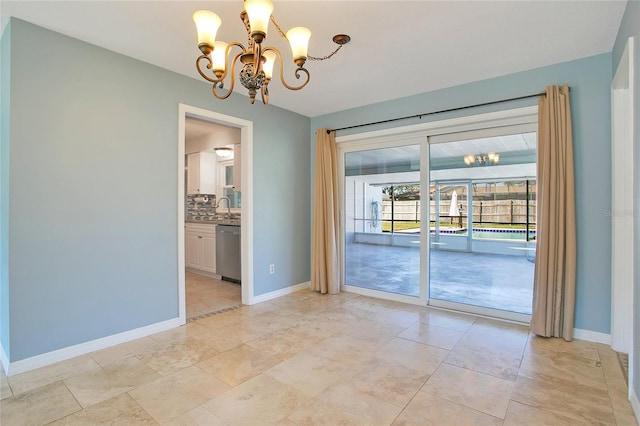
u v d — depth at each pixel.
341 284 4.55
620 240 2.62
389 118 3.95
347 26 2.33
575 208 2.84
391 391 2.06
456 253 3.70
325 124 4.56
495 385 2.13
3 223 2.32
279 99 3.92
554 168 2.84
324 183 4.40
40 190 2.36
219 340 2.84
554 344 2.75
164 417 1.80
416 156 3.88
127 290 2.83
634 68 1.95
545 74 2.99
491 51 2.71
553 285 2.86
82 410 1.86
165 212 3.08
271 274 4.16
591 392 2.04
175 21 2.28
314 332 3.02
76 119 2.52
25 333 2.30
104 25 2.33
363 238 4.40
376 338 2.88
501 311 3.39
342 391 2.06
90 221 2.61
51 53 2.40
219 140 5.52
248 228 3.87
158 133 3.02
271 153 4.14
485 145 3.47
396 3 2.07
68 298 2.50
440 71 3.11
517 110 3.12
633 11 1.95
